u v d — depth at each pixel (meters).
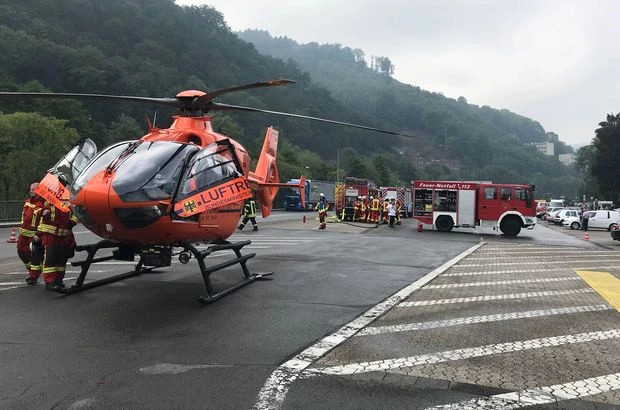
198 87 99.38
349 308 7.21
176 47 113.19
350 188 32.72
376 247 16.17
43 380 4.33
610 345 5.51
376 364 4.80
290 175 74.19
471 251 16.48
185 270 10.30
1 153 31.69
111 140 65.31
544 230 34.22
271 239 18.09
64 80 79.75
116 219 6.58
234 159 8.50
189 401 3.92
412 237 21.86
